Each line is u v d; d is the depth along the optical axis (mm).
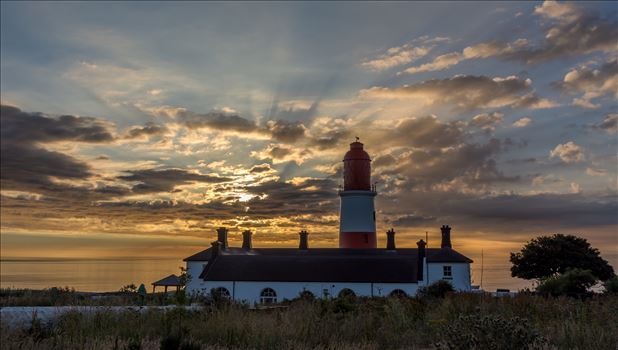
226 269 55062
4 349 11070
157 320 14859
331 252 62875
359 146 67875
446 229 64125
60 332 12672
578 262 60812
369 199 65938
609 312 16188
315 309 18078
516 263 63781
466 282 57312
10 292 26266
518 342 11031
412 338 14820
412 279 51312
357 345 13891
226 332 13984
